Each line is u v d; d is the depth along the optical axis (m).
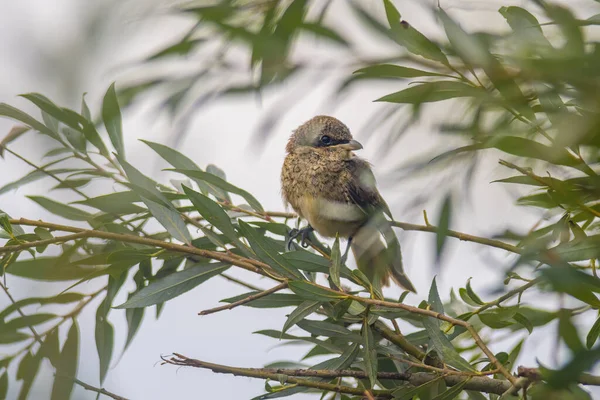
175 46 4.07
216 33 4.07
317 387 5.51
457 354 5.39
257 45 3.79
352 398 6.09
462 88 3.71
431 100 3.81
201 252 6.11
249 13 4.05
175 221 6.38
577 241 4.34
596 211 4.22
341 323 6.38
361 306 5.93
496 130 3.72
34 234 6.24
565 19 3.44
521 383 4.68
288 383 5.78
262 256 5.86
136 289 6.81
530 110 3.67
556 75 3.06
